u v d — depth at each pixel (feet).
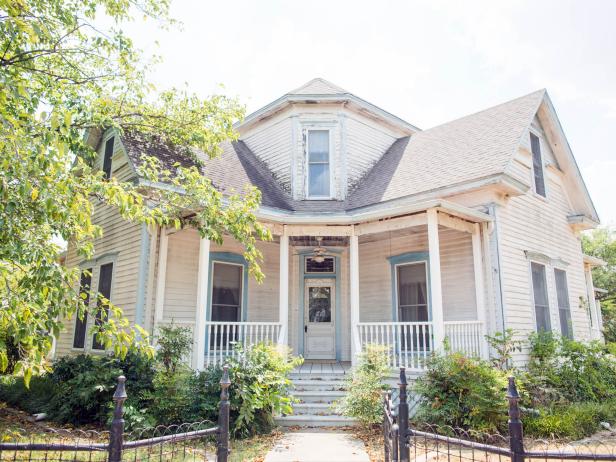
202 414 23.08
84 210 13.46
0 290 11.53
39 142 11.74
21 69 18.61
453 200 33.83
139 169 23.17
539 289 36.94
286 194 42.14
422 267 36.55
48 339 12.03
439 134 43.68
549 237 40.27
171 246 32.91
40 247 12.29
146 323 29.86
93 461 17.95
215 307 35.19
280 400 24.81
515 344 30.81
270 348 26.17
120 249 34.35
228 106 32.35
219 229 25.62
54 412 26.84
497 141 35.32
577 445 21.65
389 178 40.27
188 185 23.43
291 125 43.78
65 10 22.15
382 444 22.03
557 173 44.19
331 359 39.40
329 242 38.63
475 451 20.84
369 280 39.75
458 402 23.32
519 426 10.73
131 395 23.79
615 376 33.24
